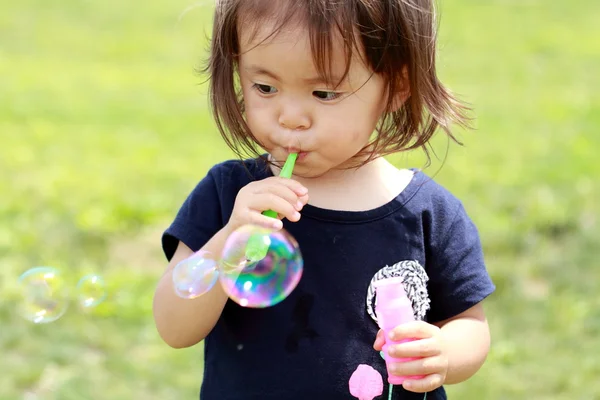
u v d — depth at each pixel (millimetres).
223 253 1902
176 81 10914
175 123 8938
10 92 9977
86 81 10734
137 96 10078
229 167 2176
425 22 2064
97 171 7176
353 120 1947
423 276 2094
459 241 2162
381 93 2016
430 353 1930
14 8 14945
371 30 1917
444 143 7738
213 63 2109
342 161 1994
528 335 4434
